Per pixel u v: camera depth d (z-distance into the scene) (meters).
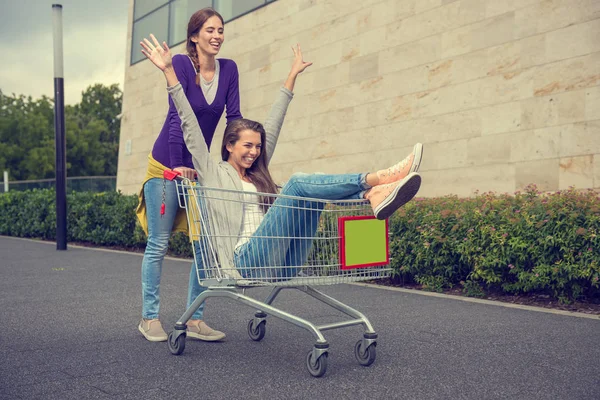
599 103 7.11
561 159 7.49
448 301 5.95
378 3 10.05
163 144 4.18
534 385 3.12
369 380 3.22
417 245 6.82
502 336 4.31
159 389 3.06
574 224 5.54
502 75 8.20
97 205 13.46
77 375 3.31
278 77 12.11
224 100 4.31
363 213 3.73
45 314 5.17
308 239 3.62
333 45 10.89
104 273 8.16
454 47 8.84
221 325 4.71
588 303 5.68
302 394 2.98
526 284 5.95
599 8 7.13
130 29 16.83
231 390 3.05
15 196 17.33
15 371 3.39
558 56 7.54
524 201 6.20
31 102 68.44
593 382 3.17
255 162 3.94
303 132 11.49
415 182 3.12
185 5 14.66
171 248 10.99
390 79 9.83
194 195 3.62
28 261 9.90
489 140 8.34
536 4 7.79
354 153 10.45
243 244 3.60
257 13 12.65
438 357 3.71
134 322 4.81
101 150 71.88
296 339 4.23
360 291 6.66
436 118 9.09
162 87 15.38
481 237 6.25
